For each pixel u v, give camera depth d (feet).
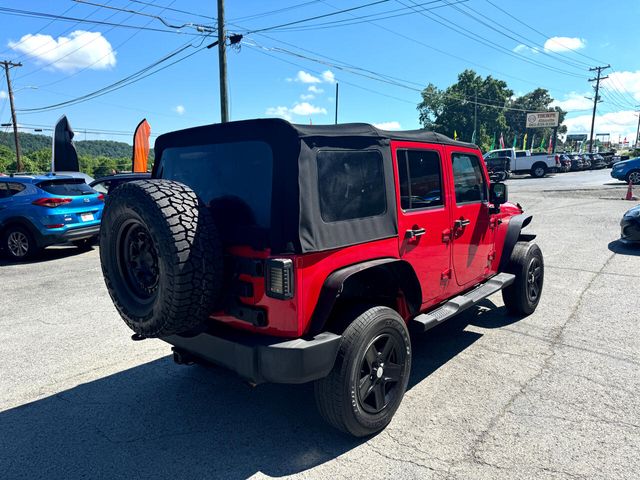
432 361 13.79
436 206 12.51
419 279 11.85
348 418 9.32
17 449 9.96
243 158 9.25
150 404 11.82
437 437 9.93
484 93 229.66
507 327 16.37
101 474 9.05
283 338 8.79
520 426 10.23
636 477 8.48
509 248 16.52
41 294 22.57
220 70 61.82
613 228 35.58
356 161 9.82
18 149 131.54
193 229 8.46
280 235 8.51
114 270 9.70
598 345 14.55
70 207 31.86
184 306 8.45
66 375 13.60
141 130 57.88
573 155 131.44
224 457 9.52
